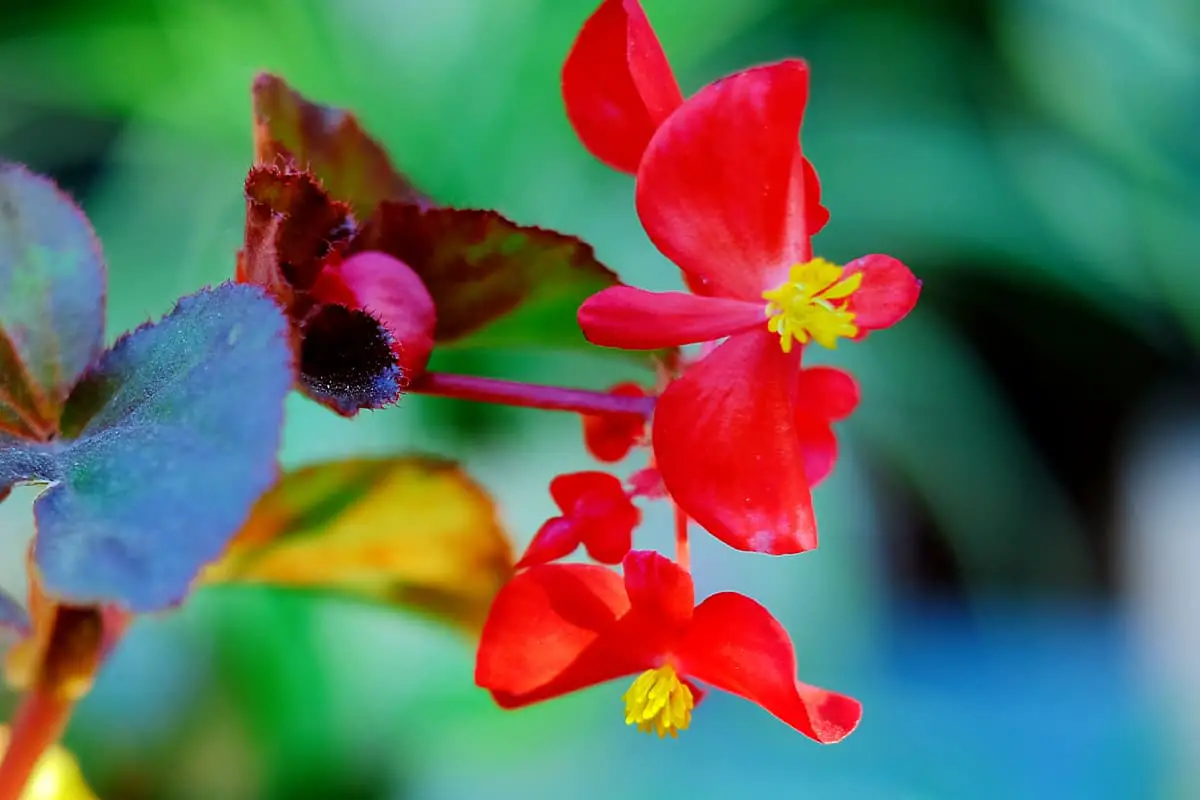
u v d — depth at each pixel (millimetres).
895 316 209
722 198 203
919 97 657
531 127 576
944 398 581
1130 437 663
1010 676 562
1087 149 650
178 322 196
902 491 592
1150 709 541
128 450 189
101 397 198
